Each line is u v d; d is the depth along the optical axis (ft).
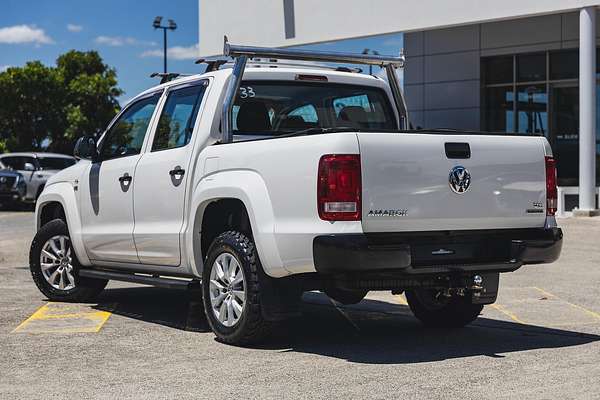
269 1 72.23
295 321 26.43
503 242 22.36
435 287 21.66
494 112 76.48
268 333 21.89
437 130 21.13
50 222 30.19
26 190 91.30
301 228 20.15
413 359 20.59
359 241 19.53
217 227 24.29
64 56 166.09
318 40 69.51
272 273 21.07
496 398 16.93
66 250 29.86
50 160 93.86
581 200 57.77
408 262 20.04
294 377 18.75
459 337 23.62
